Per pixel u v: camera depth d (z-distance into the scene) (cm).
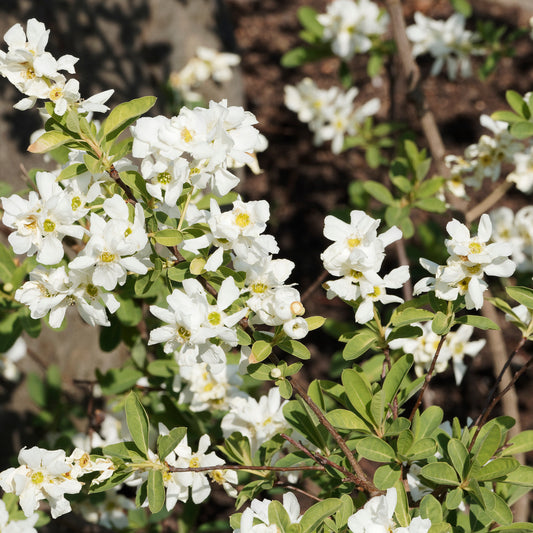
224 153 85
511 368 170
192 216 88
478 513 91
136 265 85
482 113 216
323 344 174
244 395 104
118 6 154
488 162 113
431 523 87
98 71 147
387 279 88
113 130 88
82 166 88
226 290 85
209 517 142
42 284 87
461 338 109
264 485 94
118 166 89
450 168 116
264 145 103
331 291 88
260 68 236
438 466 88
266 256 87
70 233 86
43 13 138
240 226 86
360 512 84
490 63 139
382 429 90
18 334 104
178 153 85
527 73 224
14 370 121
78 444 113
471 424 97
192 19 169
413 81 117
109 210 85
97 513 113
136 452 89
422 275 133
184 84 153
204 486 93
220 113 86
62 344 132
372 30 136
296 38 242
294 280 187
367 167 212
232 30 186
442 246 132
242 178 199
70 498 111
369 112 148
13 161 126
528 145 115
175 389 105
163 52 162
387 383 90
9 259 104
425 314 89
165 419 106
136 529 116
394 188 145
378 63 141
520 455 117
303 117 154
